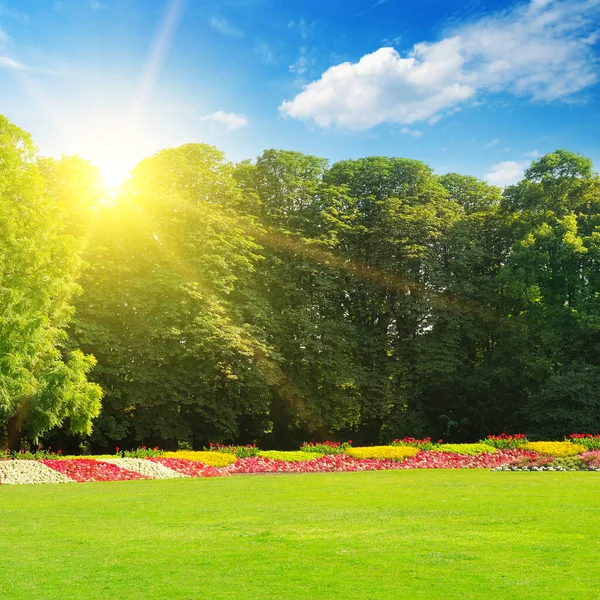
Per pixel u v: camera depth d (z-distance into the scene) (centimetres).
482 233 4259
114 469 1883
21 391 1941
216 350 3128
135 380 3042
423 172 4184
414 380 3912
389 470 2214
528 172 4084
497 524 941
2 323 1867
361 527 926
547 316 3681
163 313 3084
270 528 925
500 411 3481
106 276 3167
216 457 2248
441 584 615
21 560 725
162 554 751
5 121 2273
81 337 2870
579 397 3161
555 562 696
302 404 3591
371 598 576
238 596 586
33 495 1367
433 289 4006
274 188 3897
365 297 4019
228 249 3444
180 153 3594
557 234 3691
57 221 2242
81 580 642
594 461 2186
